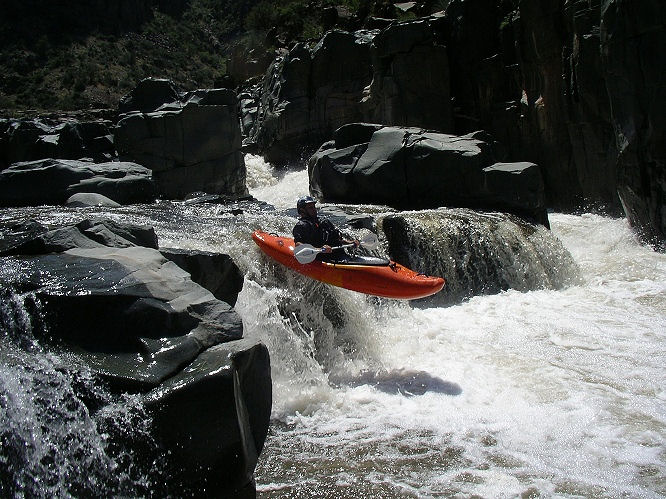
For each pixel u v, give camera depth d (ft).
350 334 26.27
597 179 49.37
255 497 14.97
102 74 140.56
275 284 26.50
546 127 52.85
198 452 13.43
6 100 124.88
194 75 159.94
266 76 78.95
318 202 43.37
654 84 38.91
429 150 40.11
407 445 18.03
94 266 16.21
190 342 14.51
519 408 20.35
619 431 18.66
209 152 46.96
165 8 181.16
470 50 59.00
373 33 67.21
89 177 40.11
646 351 25.05
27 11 147.02
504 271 34.99
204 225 31.07
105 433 12.82
